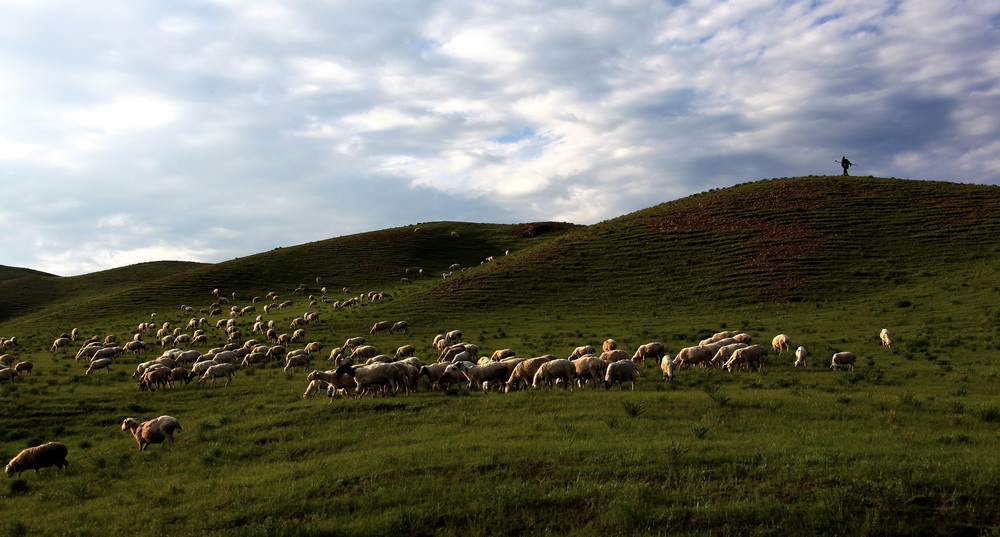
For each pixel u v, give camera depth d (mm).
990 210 67000
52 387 31812
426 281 86125
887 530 10531
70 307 85688
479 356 37531
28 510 14852
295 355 35656
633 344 40625
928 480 11992
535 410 20641
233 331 54156
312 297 77875
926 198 72875
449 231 125438
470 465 14359
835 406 19703
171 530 12469
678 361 30906
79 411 25891
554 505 12008
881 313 45031
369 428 19453
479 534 11188
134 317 76188
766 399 20906
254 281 92812
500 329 49469
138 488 15727
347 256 106125
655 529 10930
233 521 12500
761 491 12133
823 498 11531
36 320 78312
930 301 46344
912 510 11070
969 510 10969
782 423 17672
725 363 30141
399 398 23875
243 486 14562
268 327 58812
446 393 25328
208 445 19219
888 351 33375
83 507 14664
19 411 25656
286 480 14609
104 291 111750
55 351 52281
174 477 16406
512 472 13828
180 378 30891
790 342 36812
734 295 55094
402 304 61875
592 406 20812
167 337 52312
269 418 21578
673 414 19094
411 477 13875
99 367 38000
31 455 17812
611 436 16516
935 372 27281
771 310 50250
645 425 17703
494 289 63094
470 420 19547
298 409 23359
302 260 103438
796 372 28641
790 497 11789
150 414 25312
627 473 13344
